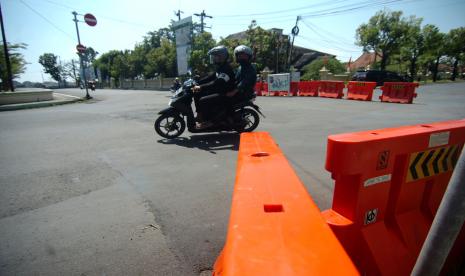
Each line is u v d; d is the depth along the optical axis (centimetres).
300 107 1075
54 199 296
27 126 762
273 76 1798
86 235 228
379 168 141
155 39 4541
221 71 547
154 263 193
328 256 64
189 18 2958
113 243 217
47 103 1402
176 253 204
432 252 86
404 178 156
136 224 244
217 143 539
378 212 152
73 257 201
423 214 175
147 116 922
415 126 175
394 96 1190
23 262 197
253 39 3212
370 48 3772
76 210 271
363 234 147
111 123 789
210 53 546
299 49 4516
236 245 69
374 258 147
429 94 1551
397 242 158
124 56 4806
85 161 429
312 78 3447
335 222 142
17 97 1371
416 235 165
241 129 576
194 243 215
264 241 70
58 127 736
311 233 74
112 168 394
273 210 88
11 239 225
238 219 81
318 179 339
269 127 668
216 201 286
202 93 553
